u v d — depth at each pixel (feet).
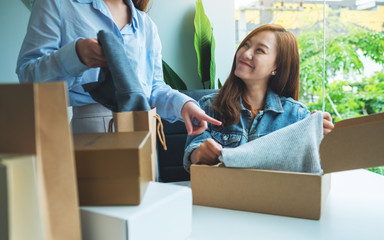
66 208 1.37
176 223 1.77
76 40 2.22
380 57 17.98
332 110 18.99
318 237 1.90
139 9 3.38
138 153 1.52
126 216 1.43
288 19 17.33
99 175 1.53
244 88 3.97
